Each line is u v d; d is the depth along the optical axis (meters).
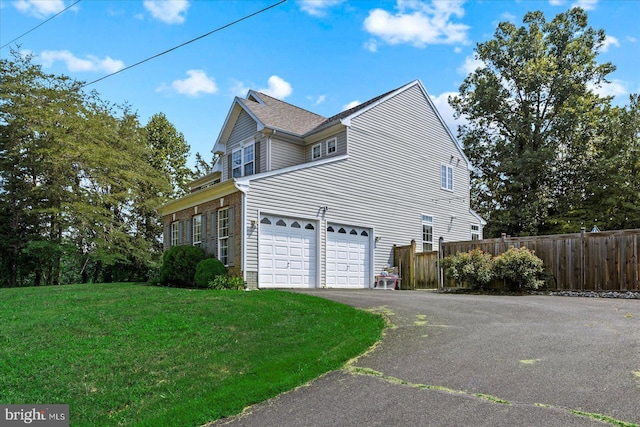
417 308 9.27
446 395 4.43
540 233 28.47
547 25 29.20
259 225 14.61
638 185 25.53
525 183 27.73
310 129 20.02
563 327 6.86
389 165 19.22
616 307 8.73
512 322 7.45
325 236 16.44
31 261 24.08
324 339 6.89
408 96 20.56
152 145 35.81
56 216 23.02
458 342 6.28
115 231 25.30
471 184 32.03
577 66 27.88
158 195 30.02
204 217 16.67
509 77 29.78
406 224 19.61
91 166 24.11
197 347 6.77
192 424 4.52
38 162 22.31
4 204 22.94
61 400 5.24
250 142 19.69
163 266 16.81
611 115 27.20
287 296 10.95
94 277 29.20
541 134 28.20
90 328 7.96
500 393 4.36
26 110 22.06
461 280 13.63
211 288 14.03
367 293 13.12
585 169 27.19
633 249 11.07
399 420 4.00
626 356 5.18
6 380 5.75
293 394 4.96
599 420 3.65
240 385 5.27
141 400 5.21
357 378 5.21
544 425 3.64
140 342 7.09
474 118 31.42
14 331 7.94
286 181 15.45
